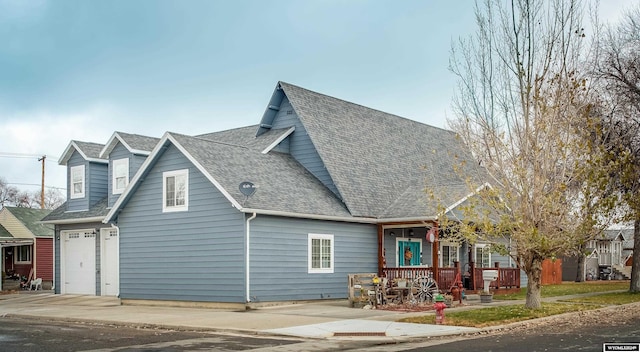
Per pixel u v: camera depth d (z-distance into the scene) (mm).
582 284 40719
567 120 19188
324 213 25156
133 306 24844
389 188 29875
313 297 24812
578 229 18688
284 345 14055
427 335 15188
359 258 27109
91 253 30219
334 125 30828
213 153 24641
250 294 22406
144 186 26031
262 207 22734
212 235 23531
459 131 25656
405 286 23266
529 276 20656
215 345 14055
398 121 35969
